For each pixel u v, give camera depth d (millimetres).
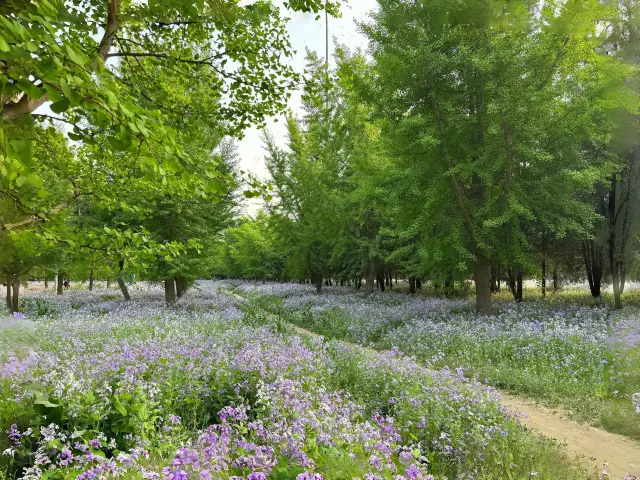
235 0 5219
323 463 4105
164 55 5707
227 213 22312
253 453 4234
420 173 16188
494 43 15938
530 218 15219
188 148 9312
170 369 7203
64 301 28797
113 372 6809
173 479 3285
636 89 14445
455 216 16750
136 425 5012
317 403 6328
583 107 15258
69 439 4621
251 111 6273
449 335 13727
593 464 5953
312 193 27188
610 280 19828
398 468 4484
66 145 5645
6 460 3959
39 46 2180
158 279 20500
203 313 19719
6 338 8578
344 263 32781
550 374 9945
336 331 16656
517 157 15914
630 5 15102
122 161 5660
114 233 5375
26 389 5441
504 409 7359
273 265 52500
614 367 9047
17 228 4664
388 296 27953
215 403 6598
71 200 5402
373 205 21094
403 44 16531
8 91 2076
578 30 15680
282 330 14883
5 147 2168
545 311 17453
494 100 15086
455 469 5605
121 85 3775
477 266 17672
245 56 5883
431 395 7098
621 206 15430
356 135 26750
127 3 5004
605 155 16906
